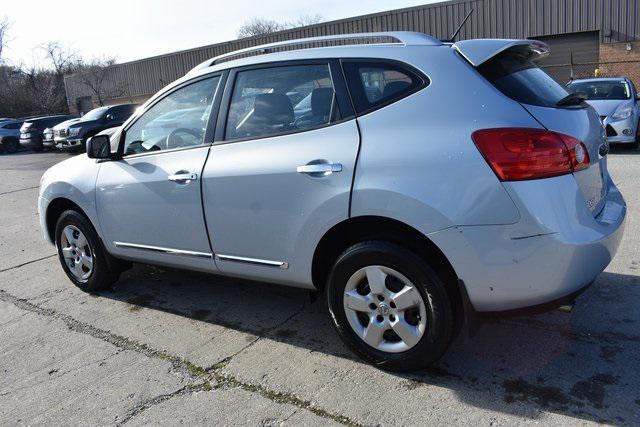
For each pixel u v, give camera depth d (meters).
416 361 2.91
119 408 2.91
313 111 3.16
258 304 4.19
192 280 4.80
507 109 2.67
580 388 2.80
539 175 2.57
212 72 3.69
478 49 2.86
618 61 20.84
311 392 2.93
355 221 2.96
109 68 37.66
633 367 2.96
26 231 7.38
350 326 3.10
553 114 2.76
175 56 34.03
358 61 3.08
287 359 3.31
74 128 18.98
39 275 5.29
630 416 2.55
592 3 20.75
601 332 3.36
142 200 3.88
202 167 3.53
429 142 2.73
